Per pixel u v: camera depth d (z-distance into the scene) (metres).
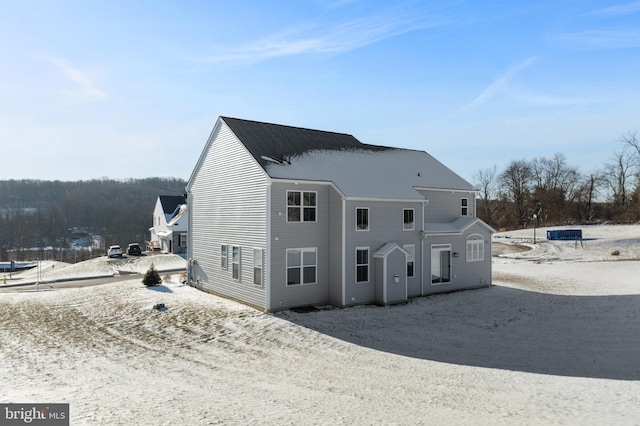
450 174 29.61
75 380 11.54
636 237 51.06
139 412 8.79
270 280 19.66
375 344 15.42
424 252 24.20
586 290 25.98
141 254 53.47
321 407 9.26
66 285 31.33
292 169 21.02
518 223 84.81
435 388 10.80
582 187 82.19
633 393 10.24
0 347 15.09
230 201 22.86
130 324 18.27
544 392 10.39
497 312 20.44
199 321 18.44
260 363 13.30
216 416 8.60
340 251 20.78
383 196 21.91
